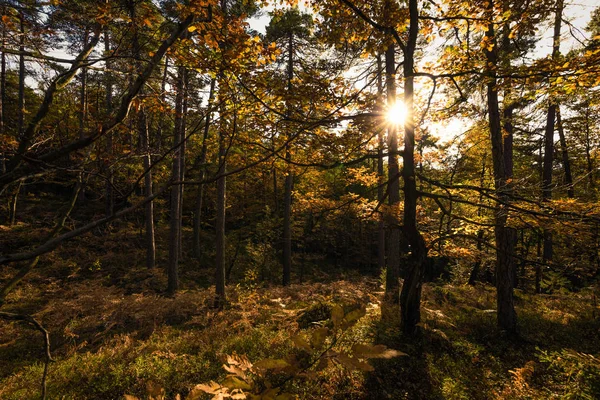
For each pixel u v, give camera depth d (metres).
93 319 9.11
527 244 16.17
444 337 6.20
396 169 10.15
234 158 5.85
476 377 5.38
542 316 8.90
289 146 5.66
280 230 22.11
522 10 5.62
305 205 8.84
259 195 24.03
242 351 5.97
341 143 5.94
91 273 14.88
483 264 14.76
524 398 4.70
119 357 6.14
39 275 13.23
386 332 6.46
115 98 2.77
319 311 8.22
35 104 20.69
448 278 22.05
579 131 16.20
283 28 15.38
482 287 13.01
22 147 1.63
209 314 9.12
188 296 11.03
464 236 6.46
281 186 27.16
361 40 6.75
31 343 8.13
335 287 12.14
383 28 6.04
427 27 6.69
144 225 22.06
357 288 12.12
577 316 8.98
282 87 4.63
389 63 10.02
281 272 21.78
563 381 5.07
